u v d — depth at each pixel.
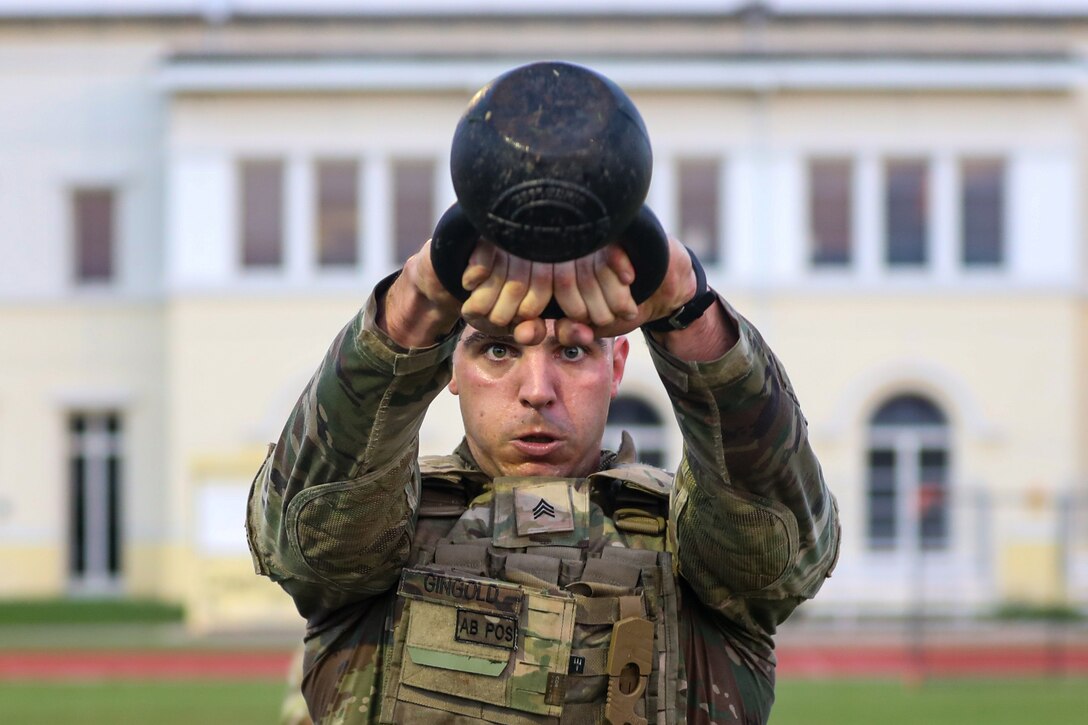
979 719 23.42
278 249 49.00
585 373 5.77
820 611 42.75
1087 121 50.41
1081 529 46.91
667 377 5.04
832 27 50.75
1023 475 48.75
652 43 50.97
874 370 48.75
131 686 29.25
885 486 48.78
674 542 5.68
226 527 41.97
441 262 4.61
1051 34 50.66
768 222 48.69
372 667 5.63
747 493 5.21
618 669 5.46
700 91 48.56
